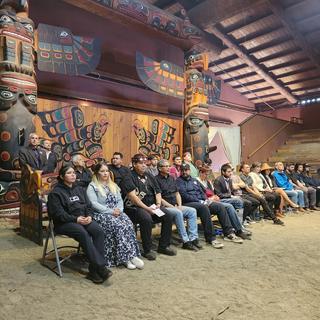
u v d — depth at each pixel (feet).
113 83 27.02
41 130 18.71
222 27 28.58
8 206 15.21
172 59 31.17
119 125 22.20
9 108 15.16
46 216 13.10
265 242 13.08
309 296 7.78
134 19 21.38
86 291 7.89
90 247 8.54
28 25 16.10
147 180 12.09
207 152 24.21
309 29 28.02
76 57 18.94
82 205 9.48
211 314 6.81
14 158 15.20
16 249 11.19
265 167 20.15
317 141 34.68
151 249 11.00
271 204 18.52
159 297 7.63
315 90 37.93
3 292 7.72
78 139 20.21
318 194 23.45
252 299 7.59
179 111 32.45
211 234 12.57
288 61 32.27
